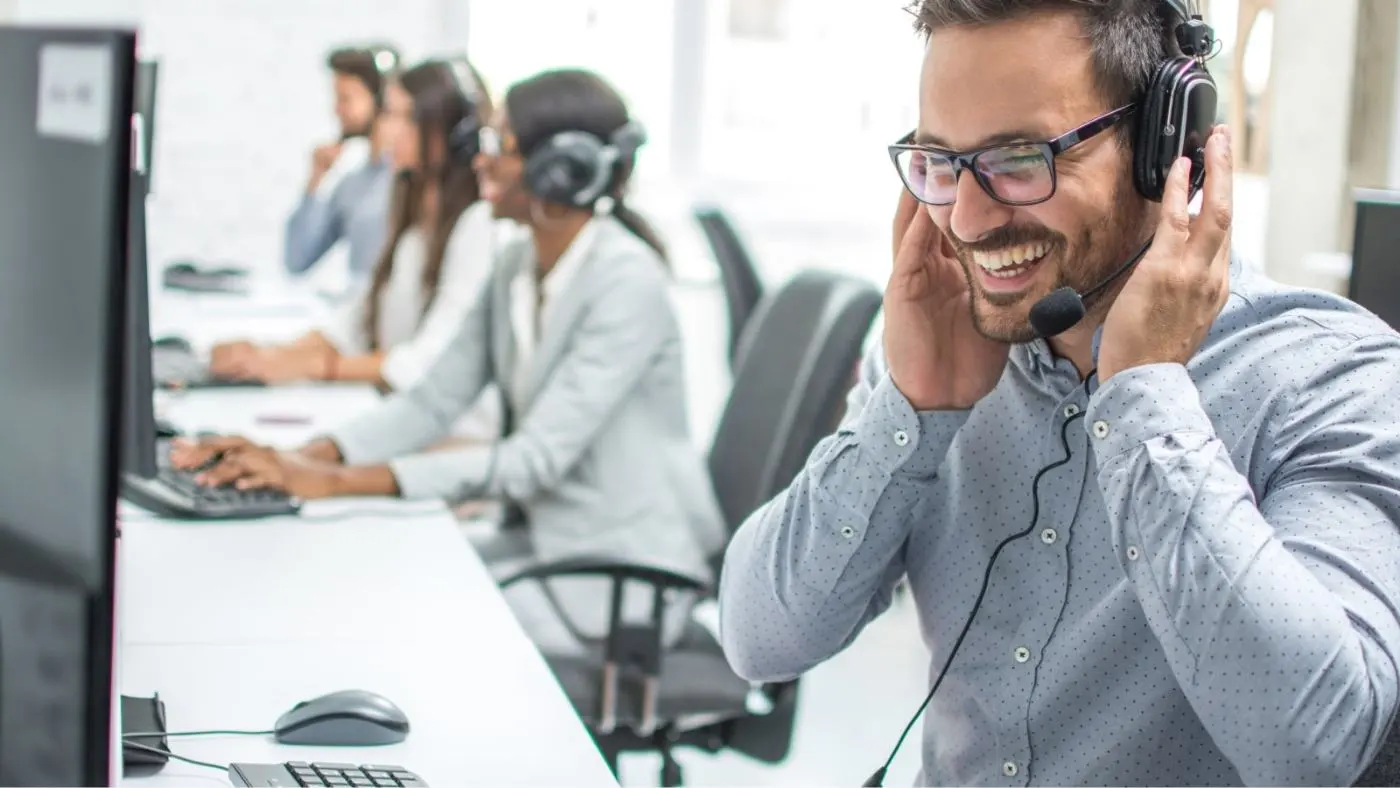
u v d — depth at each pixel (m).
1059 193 1.11
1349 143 2.99
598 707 2.01
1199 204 1.17
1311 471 1.10
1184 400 1.09
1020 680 1.24
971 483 1.28
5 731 0.85
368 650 1.50
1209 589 1.03
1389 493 1.07
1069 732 1.23
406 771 1.17
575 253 2.31
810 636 1.32
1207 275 1.10
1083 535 1.22
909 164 1.17
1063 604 1.22
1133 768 1.20
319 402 2.96
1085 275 1.14
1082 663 1.21
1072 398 1.21
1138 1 1.11
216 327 3.64
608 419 2.23
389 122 3.20
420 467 2.19
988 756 1.27
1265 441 1.14
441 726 1.30
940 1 1.13
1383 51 2.95
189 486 2.10
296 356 3.16
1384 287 1.34
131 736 1.21
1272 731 1.01
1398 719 1.08
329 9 5.16
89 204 0.77
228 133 5.15
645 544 2.22
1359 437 1.10
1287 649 1.00
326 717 1.24
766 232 5.25
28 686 0.83
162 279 4.39
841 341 1.89
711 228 3.64
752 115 5.26
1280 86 3.09
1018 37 1.10
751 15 5.21
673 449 2.29
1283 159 3.09
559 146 2.25
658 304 2.28
